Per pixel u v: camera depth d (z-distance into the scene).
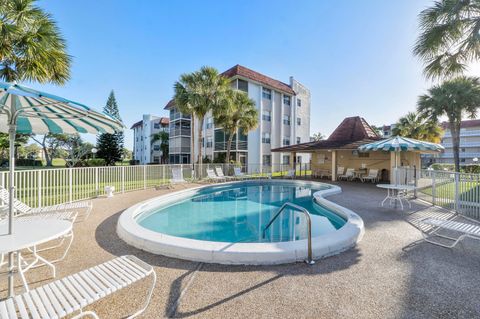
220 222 7.32
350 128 19.36
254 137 23.28
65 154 32.16
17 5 6.31
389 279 2.98
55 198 7.81
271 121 24.77
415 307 2.40
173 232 6.37
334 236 4.15
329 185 12.38
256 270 3.26
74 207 5.47
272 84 24.39
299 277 3.05
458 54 6.18
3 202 5.60
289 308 2.40
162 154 36.41
